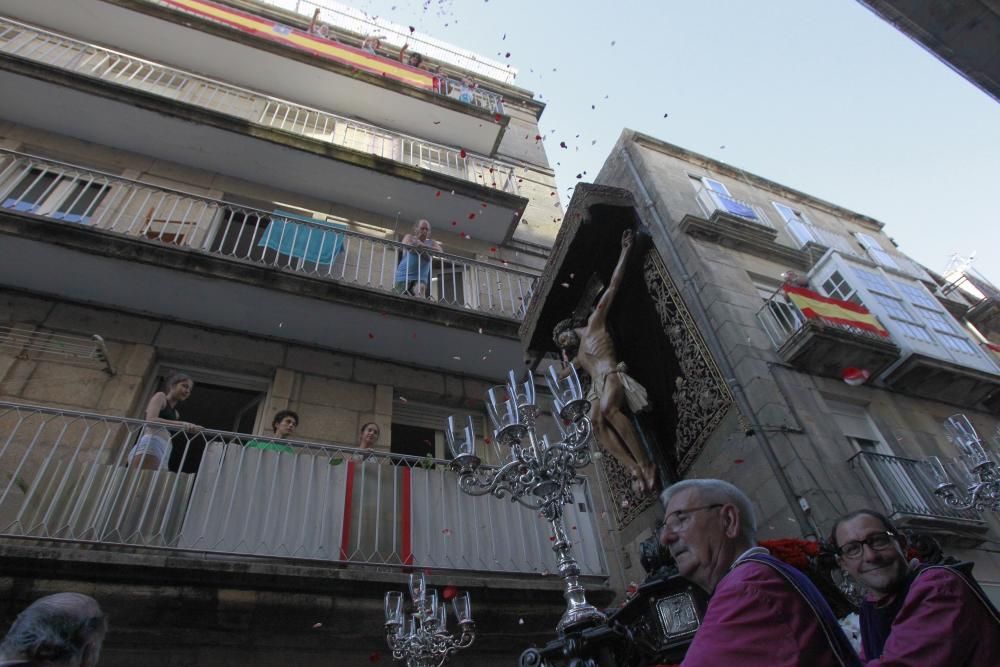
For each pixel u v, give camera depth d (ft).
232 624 16.40
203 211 27.14
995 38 10.77
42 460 18.79
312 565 18.33
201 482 18.10
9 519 16.99
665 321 24.07
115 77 31.68
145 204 26.78
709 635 4.64
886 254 41.75
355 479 19.99
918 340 30.09
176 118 28.76
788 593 4.79
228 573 16.40
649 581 9.72
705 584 6.23
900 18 10.91
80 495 17.17
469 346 27.61
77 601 8.88
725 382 23.50
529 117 49.98
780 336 27.30
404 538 19.49
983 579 22.25
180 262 23.15
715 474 22.84
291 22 43.98
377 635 17.78
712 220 33.53
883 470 22.80
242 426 26.91
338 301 25.00
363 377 26.50
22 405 17.21
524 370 28.99
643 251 23.35
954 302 42.04
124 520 16.79
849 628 9.71
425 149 38.73
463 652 18.97
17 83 26.99
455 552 19.97
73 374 21.42
